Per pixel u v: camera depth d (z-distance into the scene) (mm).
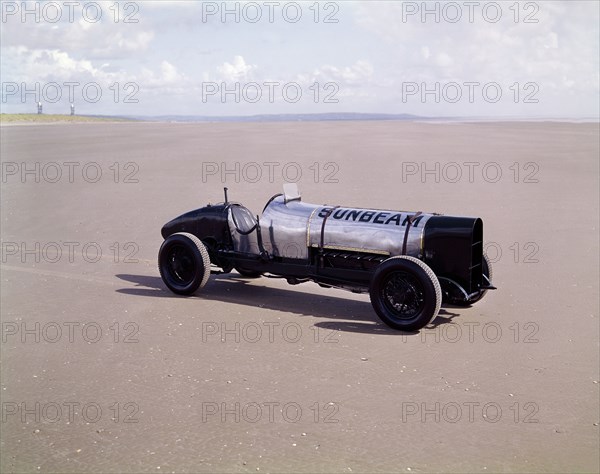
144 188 19219
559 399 6457
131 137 42188
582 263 11000
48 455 5621
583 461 5422
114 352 7758
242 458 5492
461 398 6488
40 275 11164
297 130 48062
